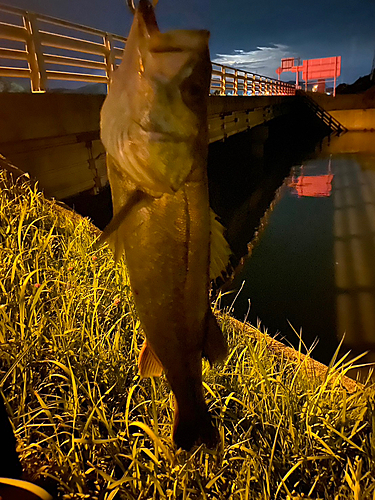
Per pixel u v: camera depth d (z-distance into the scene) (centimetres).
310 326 674
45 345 259
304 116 3725
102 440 198
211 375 286
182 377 185
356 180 1827
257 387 284
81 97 752
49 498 129
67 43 818
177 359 182
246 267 923
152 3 146
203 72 155
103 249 396
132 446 218
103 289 321
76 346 269
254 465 221
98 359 261
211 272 183
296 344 627
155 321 176
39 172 674
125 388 256
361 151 2684
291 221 1281
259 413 266
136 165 153
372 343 621
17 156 623
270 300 766
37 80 746
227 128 1825
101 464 210
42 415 227
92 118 789
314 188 1748
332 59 4056
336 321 686
